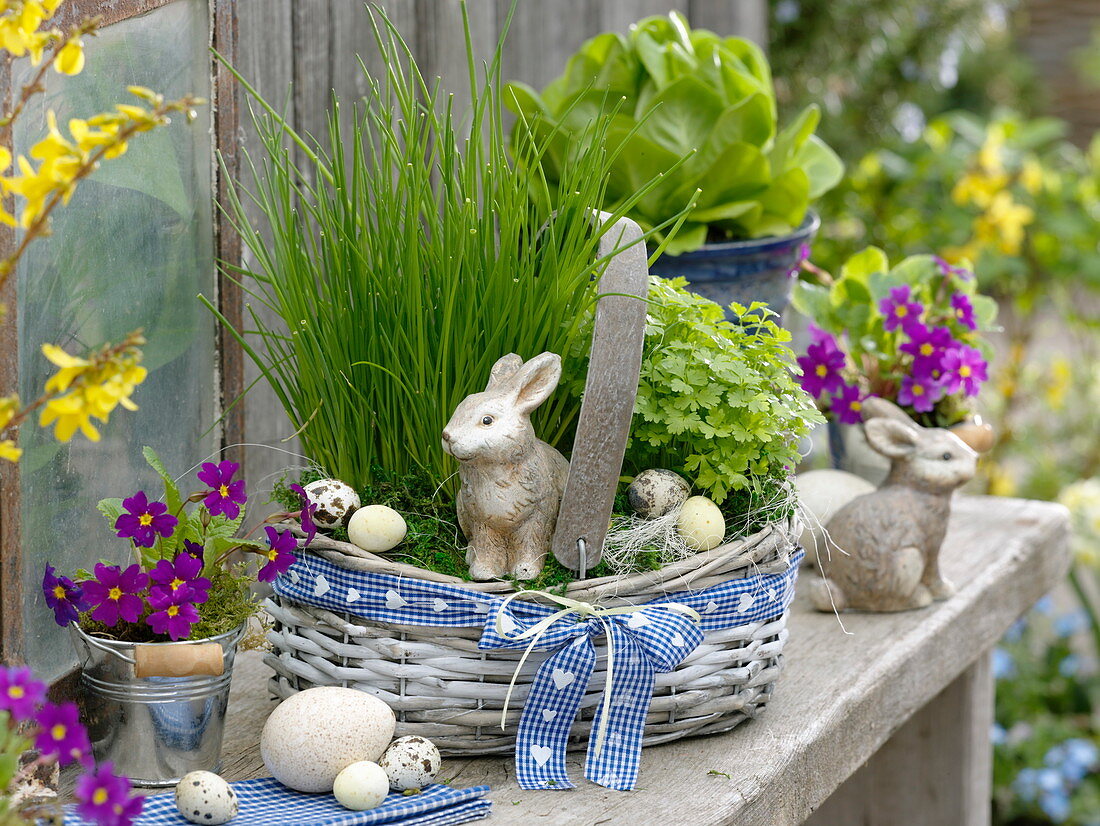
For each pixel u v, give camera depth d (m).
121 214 1.73
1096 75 7.36
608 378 1.60
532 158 1.93
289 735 1.62
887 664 1.84
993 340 5.34
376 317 1.70
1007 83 6.21
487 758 1.69
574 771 1.67
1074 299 4.32
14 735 1.52
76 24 1.67
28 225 1.47
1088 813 2.94
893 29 3.48
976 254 3.40
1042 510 2.18
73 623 1.62
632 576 1.66
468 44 1.66
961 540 2.09
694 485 1.72
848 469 2.07
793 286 2.06
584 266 1.68
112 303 1.73
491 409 1.62
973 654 1.99
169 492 1.64
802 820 1.74
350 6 1.97
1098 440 3.83
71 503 1.71
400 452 1.73
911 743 2.17
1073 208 3.71
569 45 2.35
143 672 1.61
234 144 1.83
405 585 1.64
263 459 1.92
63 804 1.54
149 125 1.47
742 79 1.96
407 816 1.61
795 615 1.92
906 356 2.01
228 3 1.81
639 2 2.52
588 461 1.61
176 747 1.64
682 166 1.93
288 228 1.70
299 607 1.69
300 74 1.92
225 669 1.65
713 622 1.68
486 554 1.65
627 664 1.65
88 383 1.47
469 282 1.68
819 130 3.59
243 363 1.87
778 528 1.71
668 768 1.69
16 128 1.63
